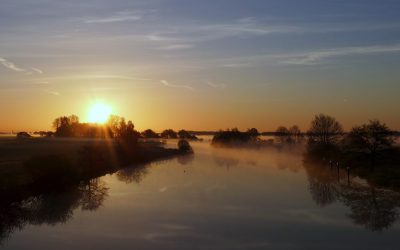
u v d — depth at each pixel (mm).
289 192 59125
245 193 58500
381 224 41469
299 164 101688
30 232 40406
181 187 64875
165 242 36469
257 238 37219
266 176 77375
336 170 86062
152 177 78375
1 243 37156
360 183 67125
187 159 122812
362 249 34344
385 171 72500
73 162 76938
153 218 44688
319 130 121562
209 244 35750
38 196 58406
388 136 84062
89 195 59156
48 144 142875
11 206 51438
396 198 53844
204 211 47406
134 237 38062
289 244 35562
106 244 36281
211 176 78250
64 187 65000
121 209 49344
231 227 40688
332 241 36312
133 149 121250
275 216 44812
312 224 41625
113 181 73625
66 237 38531
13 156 91812
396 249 34219
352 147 87625
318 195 56562
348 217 44250
